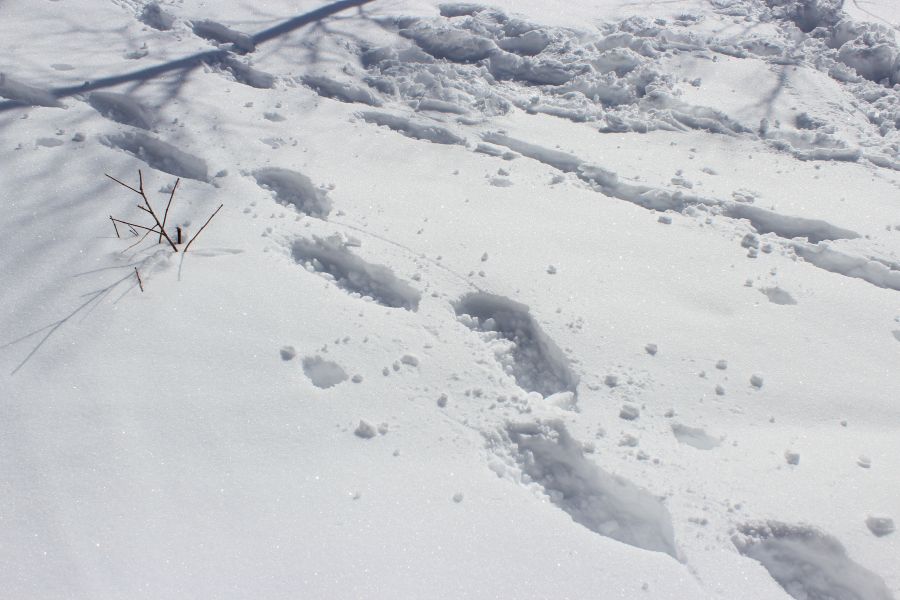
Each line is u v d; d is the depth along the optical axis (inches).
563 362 124.5
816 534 95.0
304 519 92.5
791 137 200.2
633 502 103.1
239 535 89.7
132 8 243.1
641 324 132.2
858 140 199.8
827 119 207.8
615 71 226.5
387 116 198.5
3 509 89.9
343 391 112.3
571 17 261.1
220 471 97.8
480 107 206.4
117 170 157.6
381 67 224.7
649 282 143.8
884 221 166.2
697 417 114.3
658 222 164.2
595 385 118.6
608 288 140.7
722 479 102.7
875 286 149.6
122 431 101.4
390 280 138.5
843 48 241.4
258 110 192.7
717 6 282.0
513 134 194.2
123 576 83.9
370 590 84.7
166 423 103.4
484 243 149.9
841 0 278.1
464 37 235.6
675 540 94.5
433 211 159.3
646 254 152.2
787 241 160.4
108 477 95.2
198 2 251.0
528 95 217.3
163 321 120.3
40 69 193.8
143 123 183.9
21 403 103.7
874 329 136.1
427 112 203.2
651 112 210.2
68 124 171.3
